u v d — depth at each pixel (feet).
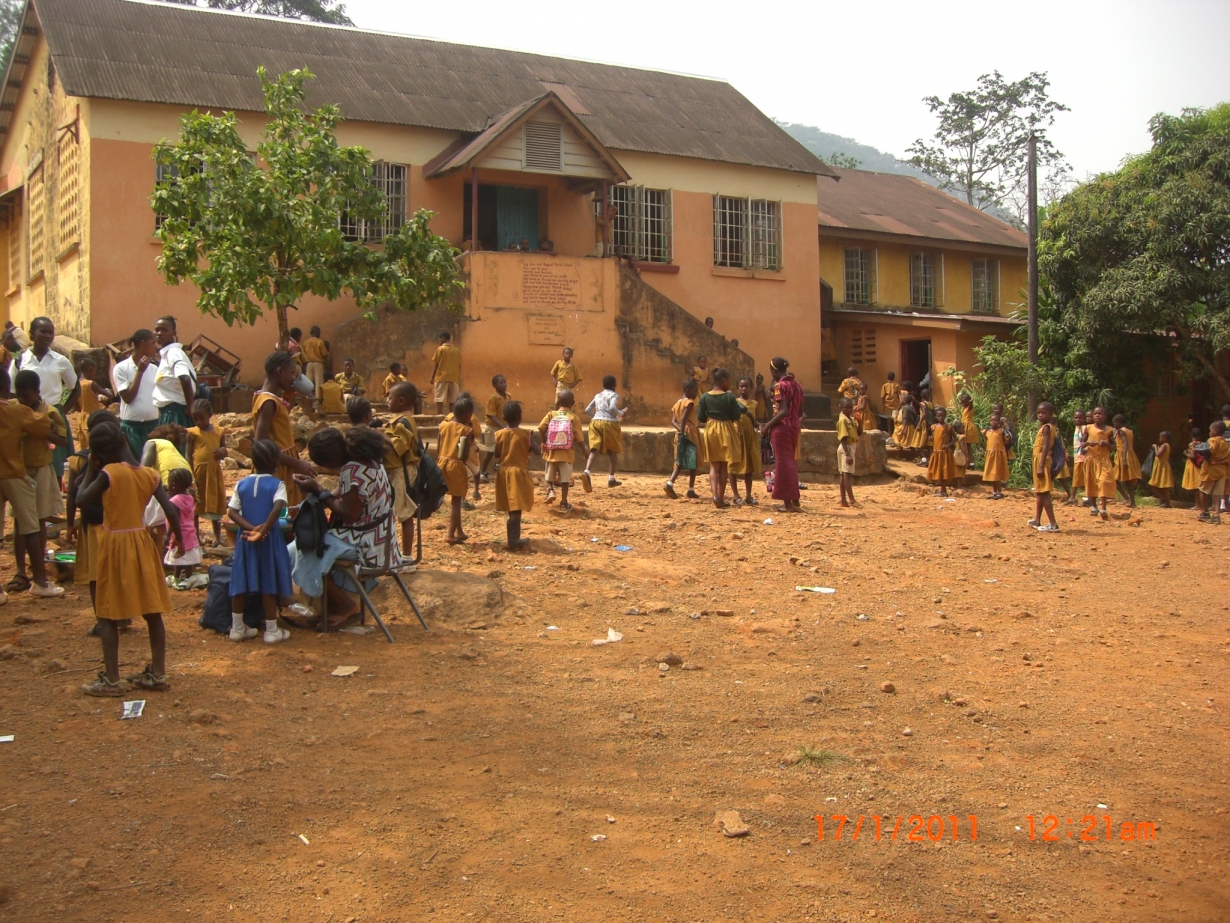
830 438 66.13
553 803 16.07
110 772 16.26
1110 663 24.95
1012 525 47.70
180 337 63.21
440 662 22.45
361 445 24.06
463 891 13.50
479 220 73.72
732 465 47.52
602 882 13.89
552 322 68.59
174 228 45.44
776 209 83.05
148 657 21.68
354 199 48.57
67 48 62.85
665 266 78.02
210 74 65.67
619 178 71.72
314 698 19.93
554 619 26.50
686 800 16.40
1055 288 80.18
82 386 36.76
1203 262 74.90
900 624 27.68
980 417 76.38
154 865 13.73
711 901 13.55
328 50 74.69
